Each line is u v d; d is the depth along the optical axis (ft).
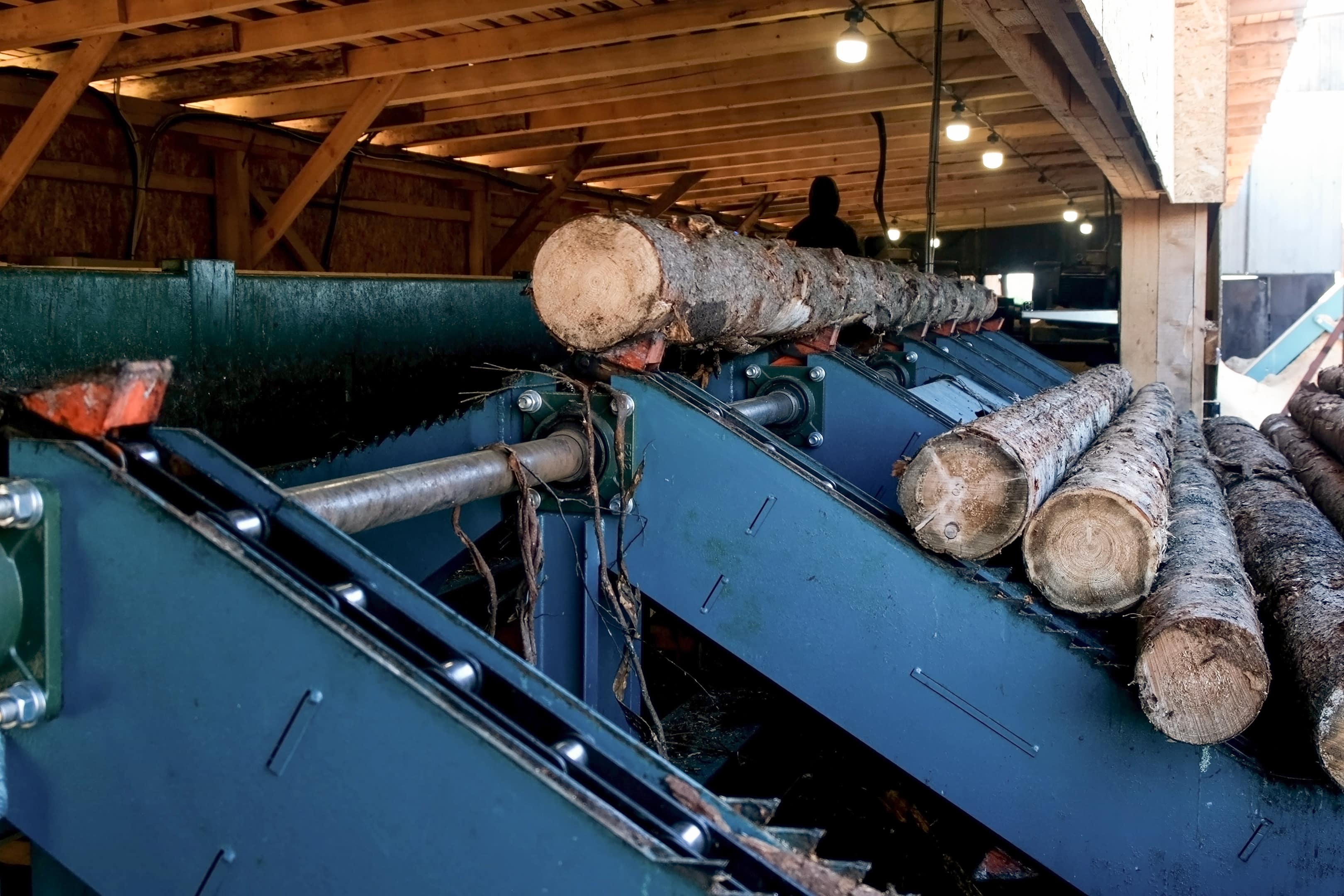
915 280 19.24
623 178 43.52
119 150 24.93
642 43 24.58
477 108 29.40
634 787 4.91
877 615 9.12
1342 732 7.45
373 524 6.75
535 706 5.08
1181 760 8.44
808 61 26.76
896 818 12.56
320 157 26.02
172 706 4.48
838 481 9.91
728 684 15.57
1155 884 8.57
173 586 4.44
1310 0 20.07
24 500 4.39
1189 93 19.99
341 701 4.34
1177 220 24.21
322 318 11.63
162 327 9.48
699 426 9.32
